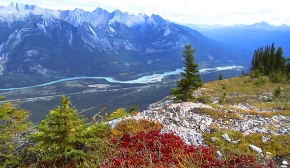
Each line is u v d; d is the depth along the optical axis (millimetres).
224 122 12297
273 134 10852
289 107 19250
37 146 8969
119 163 6859
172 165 6488
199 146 8812
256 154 8711
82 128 8109
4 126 9781
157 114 12836
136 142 8703
